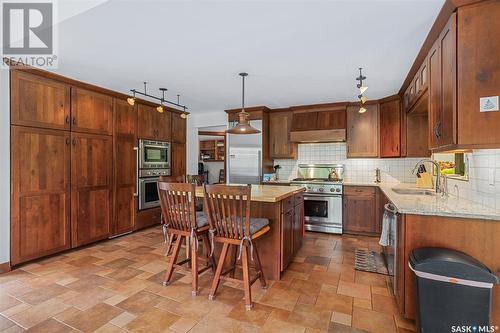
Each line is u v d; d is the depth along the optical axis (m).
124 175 4.13
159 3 1.76
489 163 1.97
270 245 2.68
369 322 1.95
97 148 3.71
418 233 1.92
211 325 1.90
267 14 1.90
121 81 3.45
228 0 1.72
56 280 2.59
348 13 1.87
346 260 3.19
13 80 2.82
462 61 1.67
